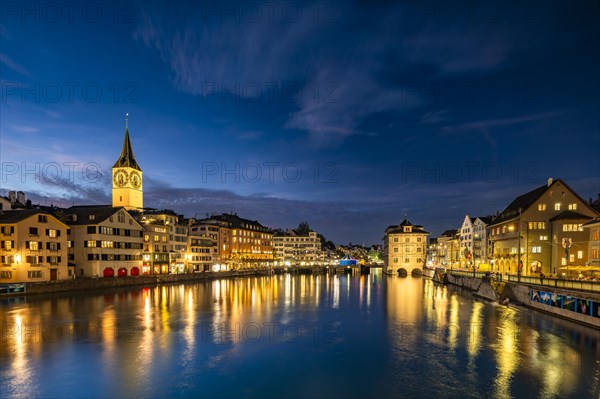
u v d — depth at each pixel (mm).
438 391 24422
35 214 73812
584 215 75250
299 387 25297
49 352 32125
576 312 41000
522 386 24922
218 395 24062
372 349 33375
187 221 145250
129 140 129625
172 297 68500
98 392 24328
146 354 31750
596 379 25859
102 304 58312
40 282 69250
